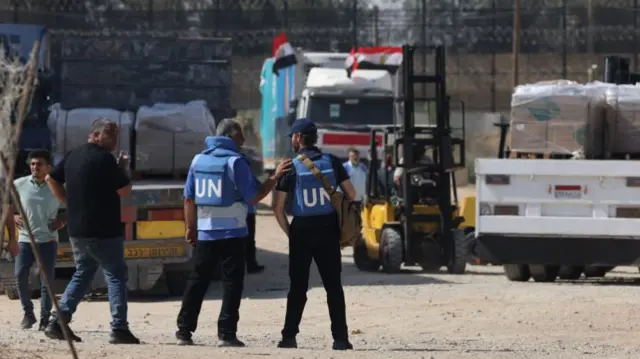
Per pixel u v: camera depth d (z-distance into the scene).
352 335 30.70
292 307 26.03
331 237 25.64
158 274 39.12
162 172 44.34
